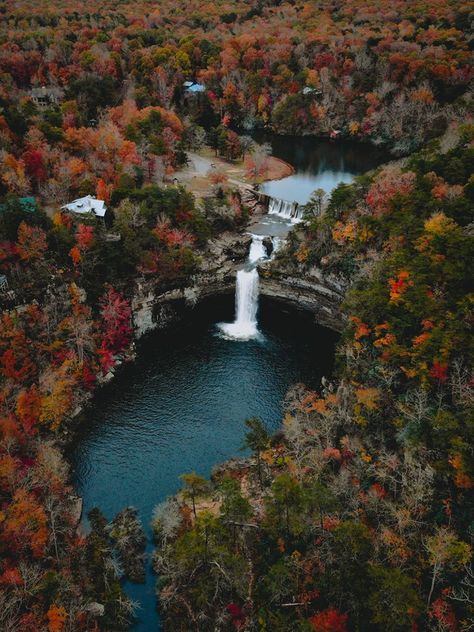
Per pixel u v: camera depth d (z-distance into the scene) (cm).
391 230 8856
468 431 5419
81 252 9175
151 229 10369
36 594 5284
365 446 6469
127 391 8906
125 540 6228
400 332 6944
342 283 9981
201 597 5488
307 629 4834
